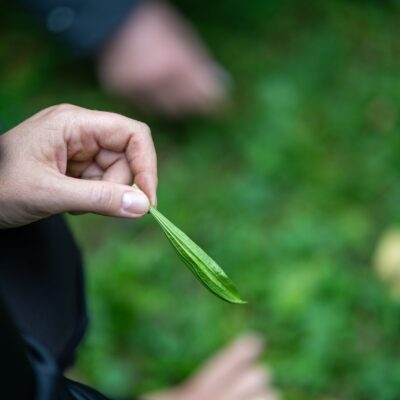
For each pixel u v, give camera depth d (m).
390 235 1.54
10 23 1.99
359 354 1.42
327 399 1.36
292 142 1.72
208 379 1.33
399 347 1.43
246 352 1.36
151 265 1.55
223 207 1.65
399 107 1.79
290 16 2.03
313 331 1.42
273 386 1.38
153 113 1.82
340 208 1.64
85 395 0.81
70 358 0.90
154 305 1.50
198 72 1.76
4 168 0.79
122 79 1.75
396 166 1.68
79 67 1.92
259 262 1.55
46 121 0.82
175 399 1.30
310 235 1.57
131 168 0.83
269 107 1.80
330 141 1.76
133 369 1.42
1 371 0.72
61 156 0.82
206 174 1.72
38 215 0.80
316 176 1.68
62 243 0.88
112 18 1.66
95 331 1.43
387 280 1.50
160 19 1.73
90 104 1.85
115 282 1.50
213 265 0.80
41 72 1.90
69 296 0.88
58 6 1.62
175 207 1.65
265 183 1.68
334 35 1.96
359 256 1.56
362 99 1.82
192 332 1.46
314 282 1.48
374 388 1.35
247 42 1.97
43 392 0.76
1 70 1.91
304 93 1.84
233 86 1.87
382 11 2.04
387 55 1.95
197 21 2.00
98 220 1.65
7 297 0.85
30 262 0.86
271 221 1.64
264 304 1.49
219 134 1.79
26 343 0.79
